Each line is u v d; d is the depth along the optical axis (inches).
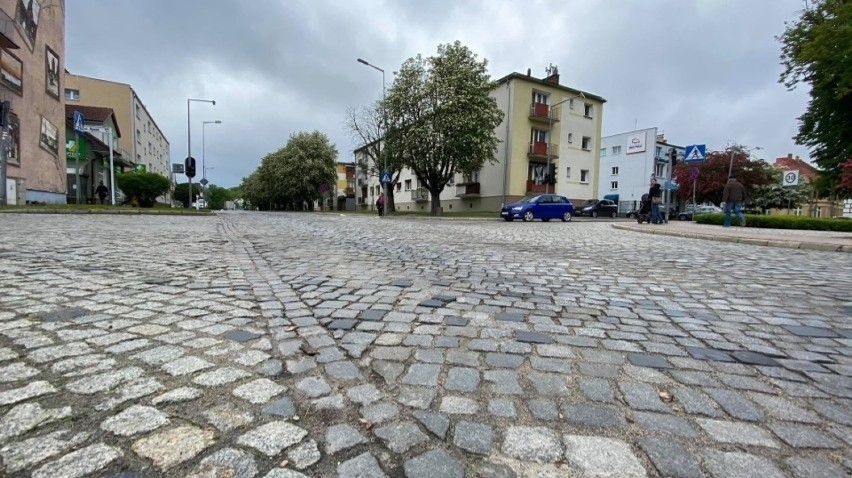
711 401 76.1
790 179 798.5
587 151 1469.0
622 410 72.3
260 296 145.9
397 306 136.4
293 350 96.0
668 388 81.1
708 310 139.9
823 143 860.0
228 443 60.3
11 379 77.0
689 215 1373.0
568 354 97.7
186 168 901.8
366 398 74.9
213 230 436.1
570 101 1409.9
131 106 1781.5
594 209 1314.0
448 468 56.3
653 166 1941.4
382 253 269.4
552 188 1379.2
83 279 163.9
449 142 1064.2
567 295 157.8
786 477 55.3
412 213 1277.1
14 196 679.7
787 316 133.6
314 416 68.4
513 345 102.9
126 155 1563.7
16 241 265.9
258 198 2768.2
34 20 762.2
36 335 100.6
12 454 56.1
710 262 250.4
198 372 82.8
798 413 72.2
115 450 57.7
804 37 652.1
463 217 1026.1
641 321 125.9
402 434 64.0
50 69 831.1
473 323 119.9
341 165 3198.8
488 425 66.9
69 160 1126.4
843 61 547.8
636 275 203.5
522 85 1298.0
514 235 445.4
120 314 119.6
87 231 354.3
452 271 204.4
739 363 94.6
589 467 57.1
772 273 212.4
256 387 77.5
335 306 135.3
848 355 100.5
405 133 1130.7
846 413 72.6
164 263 209.6
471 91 1091.3
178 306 129.9
